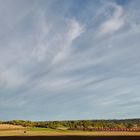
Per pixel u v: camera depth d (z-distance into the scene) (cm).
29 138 6988
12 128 13975
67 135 8169
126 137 7019
